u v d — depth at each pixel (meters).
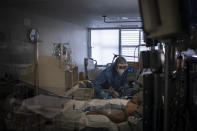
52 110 1.07
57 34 5.03
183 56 1.34
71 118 1.29
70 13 4.31
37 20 4.01
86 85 2.31
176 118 1.23
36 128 0.97
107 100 1.96
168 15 0.74
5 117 0.93
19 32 3.22
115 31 7.38
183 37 0.87
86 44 7.57
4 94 1.02
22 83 1.21
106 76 2.53
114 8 3.87
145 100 1.20
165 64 1.20
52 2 3.18
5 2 2.54
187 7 0.73
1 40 1.10
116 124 1.55
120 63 2.54
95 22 5.95
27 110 0.97
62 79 1.80
